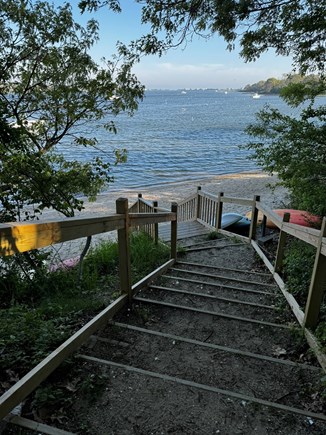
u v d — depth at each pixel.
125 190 17.23
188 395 1.76
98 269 4.24
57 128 5.77
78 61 5.27
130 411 1.63
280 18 3.75
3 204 4.14
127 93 5.74
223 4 3.35
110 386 1.79
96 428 1.51
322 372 2.02
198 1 3.38
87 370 1.90
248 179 19.55
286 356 2.28
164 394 1.76
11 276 3.53
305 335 2.41
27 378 1.52
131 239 5.30
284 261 3.95
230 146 33.16
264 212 4.98
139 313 2.80
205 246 5.89
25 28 4.70
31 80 5.32
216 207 7.19
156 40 3.80
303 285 3.16
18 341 1.99
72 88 5.34
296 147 4.96
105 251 4.67
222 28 3.65
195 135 41.31
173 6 3.45
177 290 3.41
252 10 3.45
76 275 3.77
